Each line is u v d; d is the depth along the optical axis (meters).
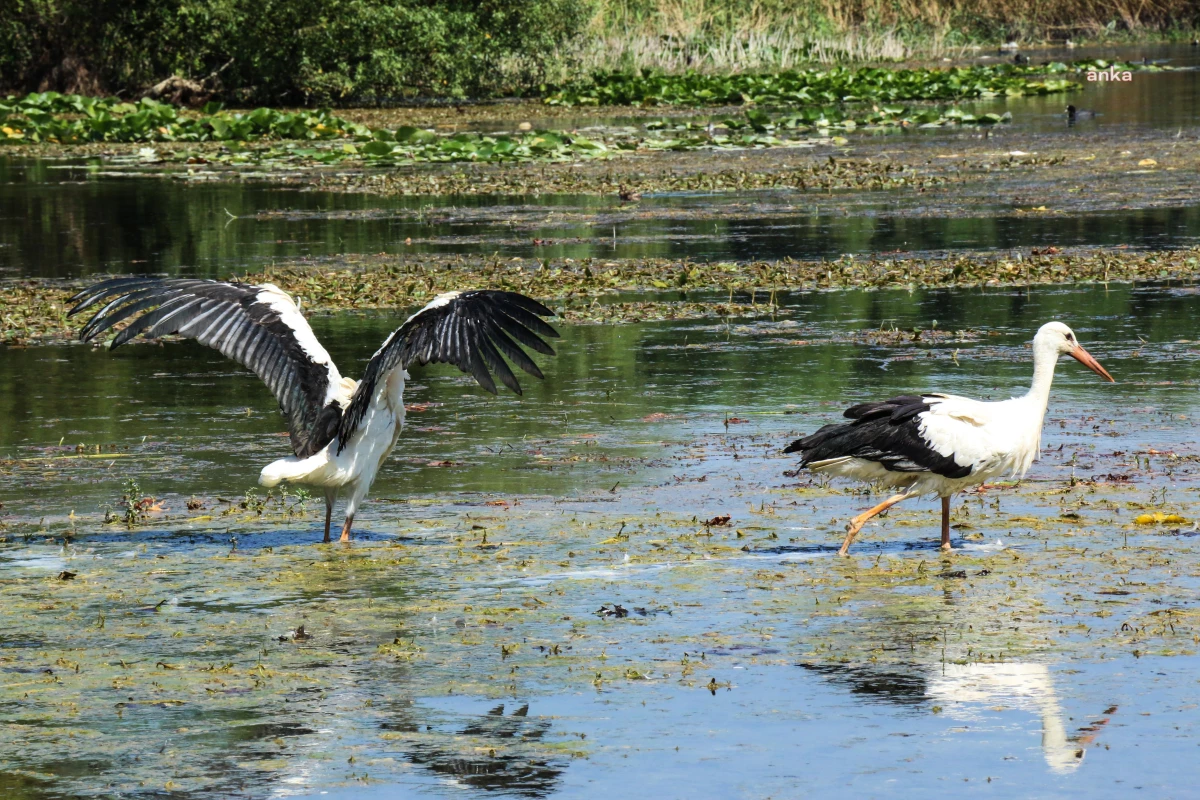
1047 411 15.46
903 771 7.23
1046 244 26.34
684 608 9.77
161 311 10.68
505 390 16.97
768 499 12.61
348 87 56.69
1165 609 9.51
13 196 36.56
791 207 32.25
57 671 8.75
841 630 9.27
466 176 39.53
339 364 17.98
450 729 7.83
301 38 56.31
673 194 35.28
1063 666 8.56
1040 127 47.78
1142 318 20.02
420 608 9.85
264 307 10.88
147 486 13.23
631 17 71.19
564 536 11.55
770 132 48.38
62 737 7.77
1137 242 26.17
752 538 11.47
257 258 26.62
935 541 11.34
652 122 50.09
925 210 31.20
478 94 62.53
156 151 46.66
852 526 10.94
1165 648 8.82
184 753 7.56
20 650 9.11
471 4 58.81
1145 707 7.95
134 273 25.09
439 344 10.23
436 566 10.80
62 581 10.53
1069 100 57.38
